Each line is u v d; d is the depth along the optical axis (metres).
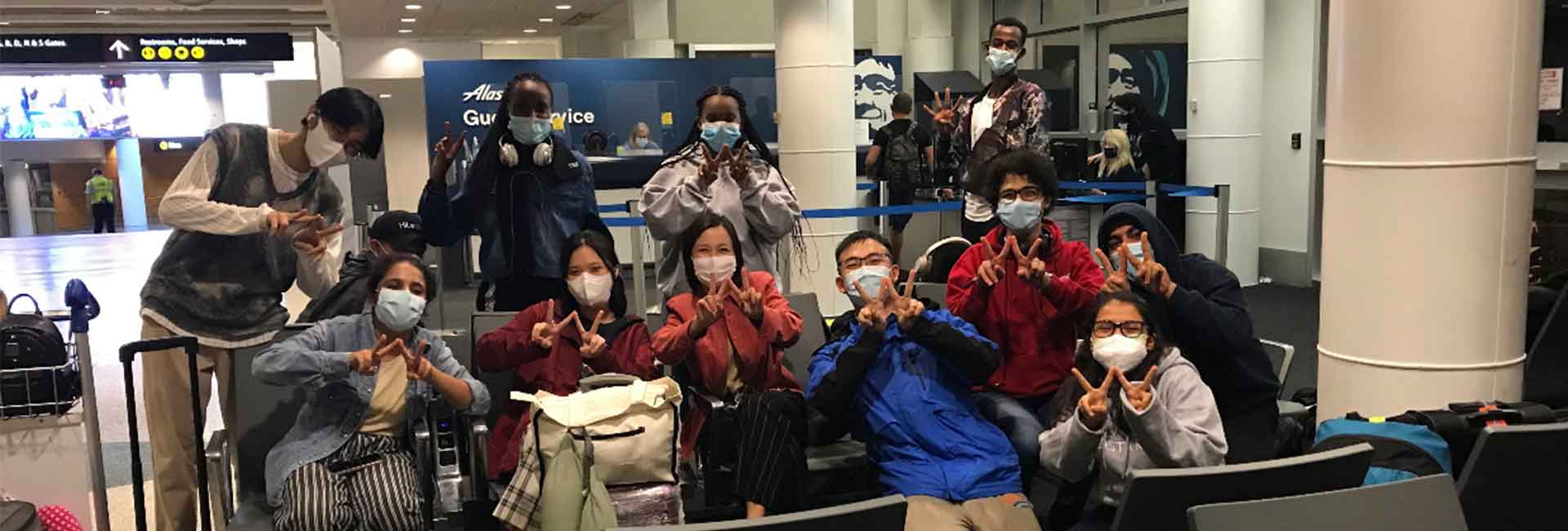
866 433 3.51
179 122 26.92
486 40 20.39
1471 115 3.20
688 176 4.23
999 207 3.89
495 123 4.12
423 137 11.77
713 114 4.29
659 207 4.16
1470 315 3.29
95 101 26.08
